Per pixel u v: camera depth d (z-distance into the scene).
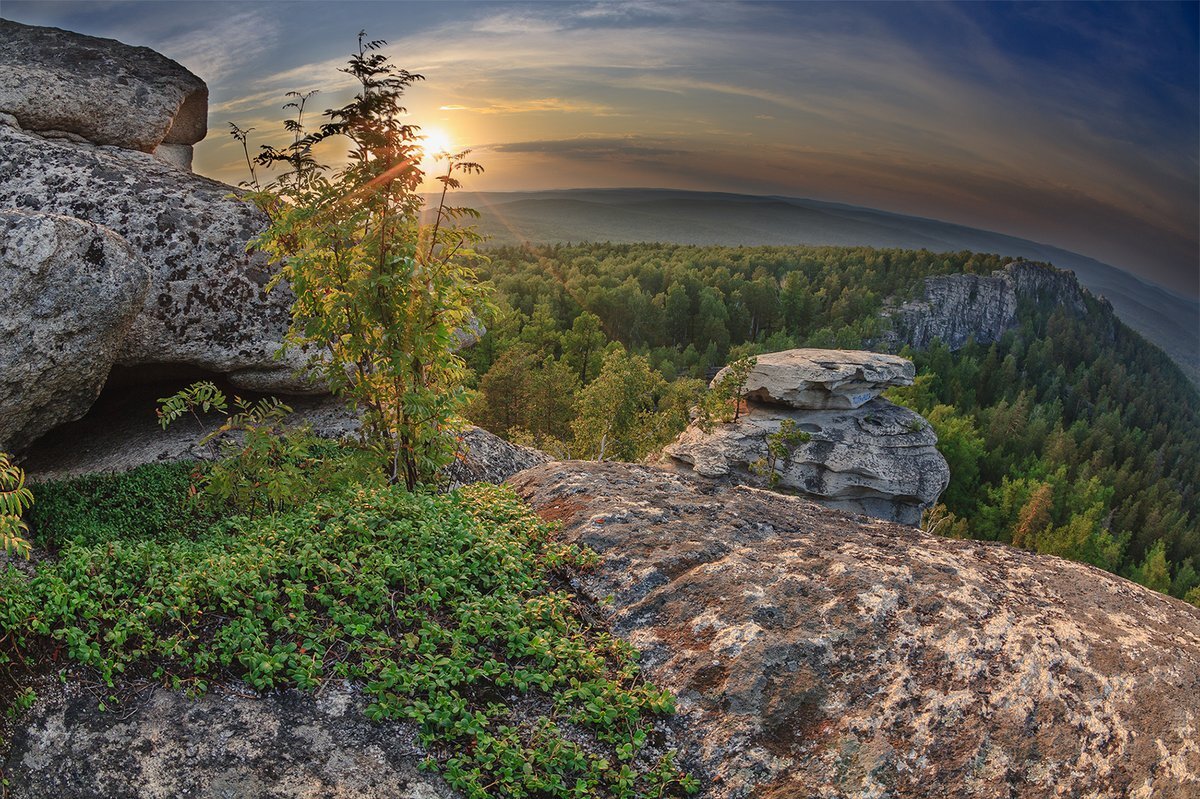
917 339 199.50
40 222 12.21
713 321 154.38
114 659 7.49
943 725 7.48
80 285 12.63
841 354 48.12
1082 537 94.88
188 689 7.38
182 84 21.62
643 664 8.77
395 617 8.74
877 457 44.53
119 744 6.95
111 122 19.88
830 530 11.45
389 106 10.86
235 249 17.27
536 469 13.62
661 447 57.72
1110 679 7.80
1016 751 7.16
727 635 8.73
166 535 12.78
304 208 11.27
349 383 12.46
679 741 7.89
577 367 99.62
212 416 17.75
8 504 7.91
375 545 9.67
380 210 11.14
